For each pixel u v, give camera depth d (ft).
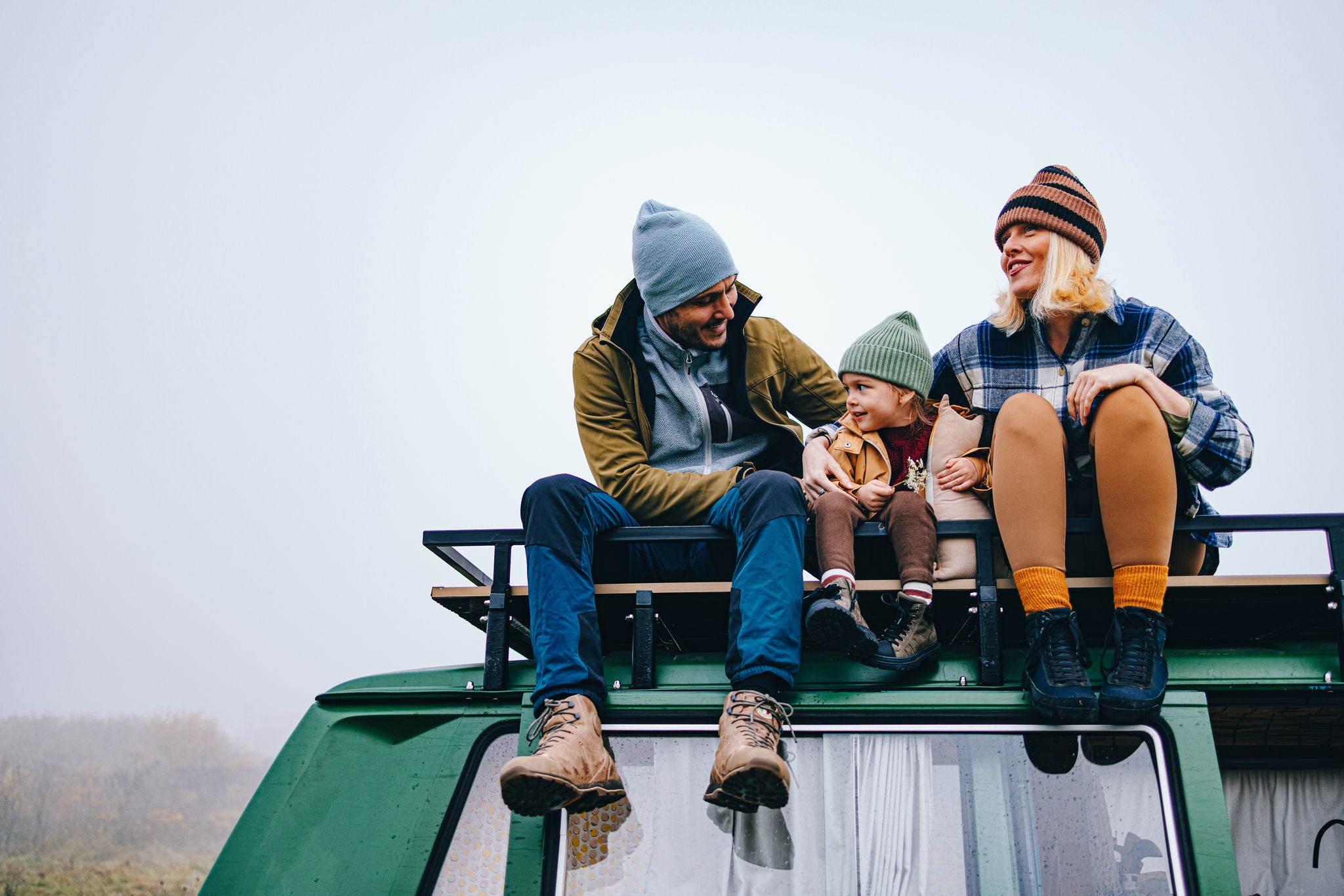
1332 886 9.27
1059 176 10.39
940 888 7.64
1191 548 9.32
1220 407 9.64
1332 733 9.17
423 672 9.02
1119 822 7.73
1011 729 8.09
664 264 10.50
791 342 11.75
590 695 8.25
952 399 10.88
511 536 9.09
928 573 8.69
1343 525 8.38
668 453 10.99
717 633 10.19
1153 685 7.87
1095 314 10.03
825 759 8.11
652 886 7.79
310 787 8.35
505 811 8.25
